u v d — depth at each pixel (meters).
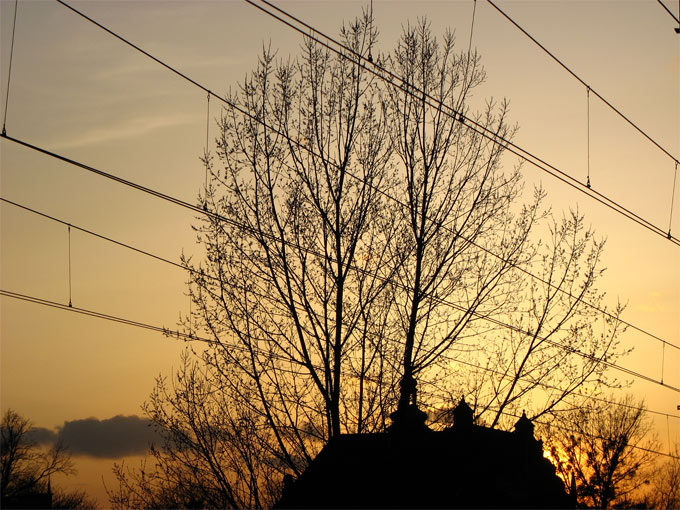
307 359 23.14
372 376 23.39
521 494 24.12
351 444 23.25
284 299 23.45
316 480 22.53
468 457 23.84
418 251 24.36
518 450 24.67
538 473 24.80
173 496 21.83
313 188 24.05
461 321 24.31
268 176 23.81
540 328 24.81
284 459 22.52
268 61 24.28
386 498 22.34
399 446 23.39
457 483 23.23
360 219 23.92
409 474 23.03
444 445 24.05
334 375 23.19
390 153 24.66
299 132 24.11
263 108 24.03
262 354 22.98
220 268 23.11
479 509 23.25
